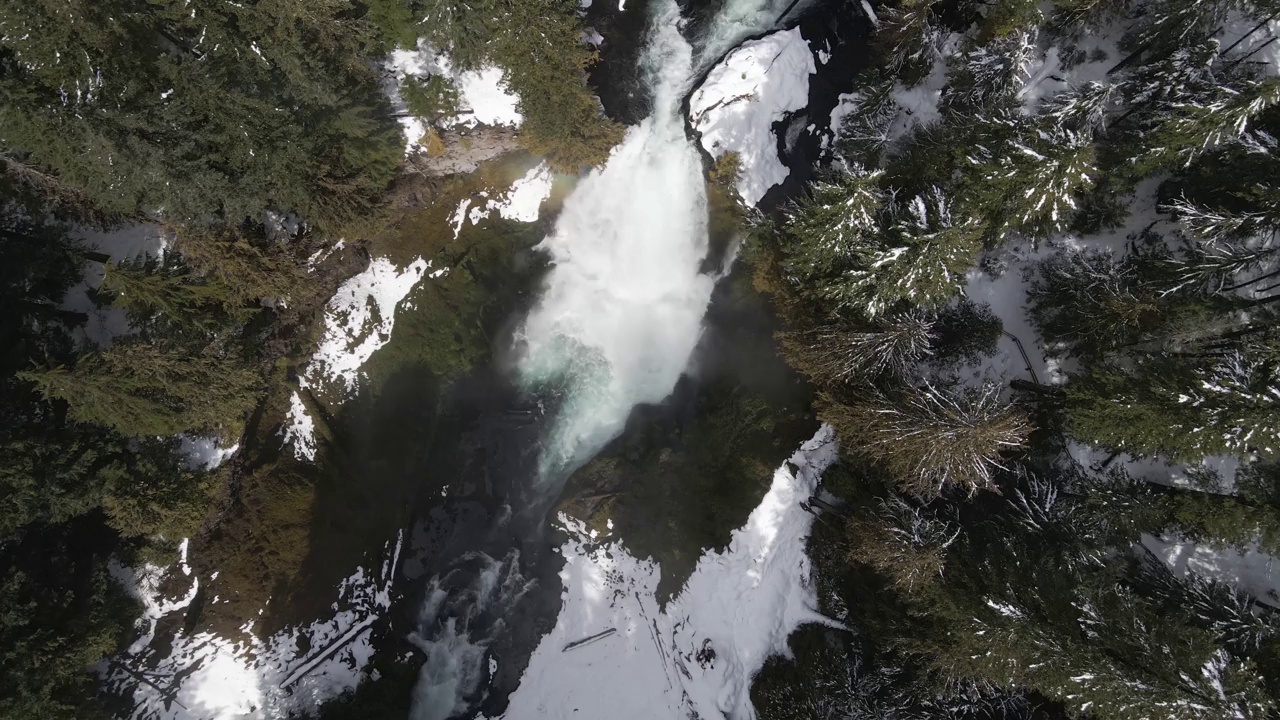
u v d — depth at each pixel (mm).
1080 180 19328
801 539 25328
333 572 24969
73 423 20469
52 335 21375
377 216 24031
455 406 26875
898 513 22297
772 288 26641
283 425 25219
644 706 25219
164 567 23297
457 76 25344
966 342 24188
